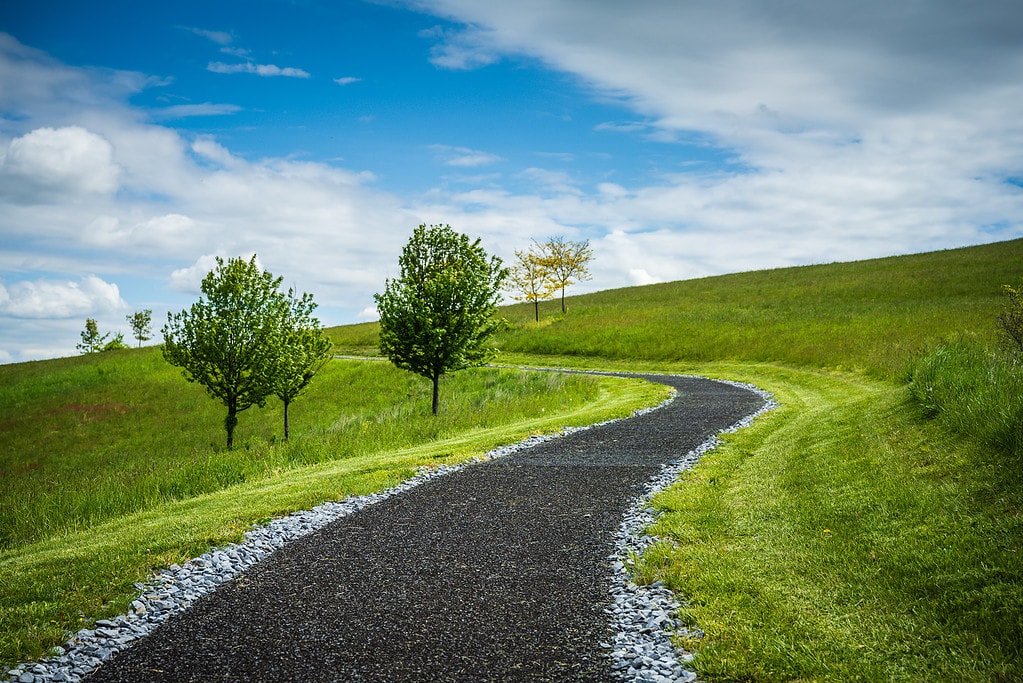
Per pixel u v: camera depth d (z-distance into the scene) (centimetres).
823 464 1000
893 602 539
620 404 2034
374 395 3394
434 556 751
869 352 2531
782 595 578
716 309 4906
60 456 2691
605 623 567
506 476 1113
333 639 552
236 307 2091
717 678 461
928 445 905
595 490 1014
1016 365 1044
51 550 808
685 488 996
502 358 4481
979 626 481
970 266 5422
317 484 1053
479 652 522
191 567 715
